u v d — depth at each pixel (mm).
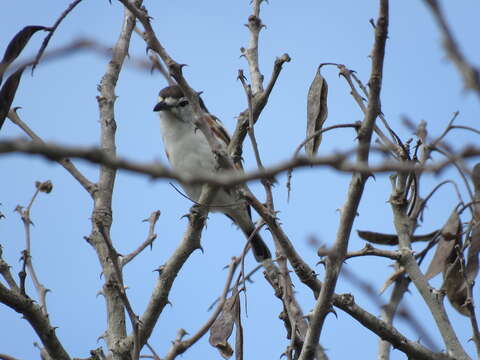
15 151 3496
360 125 7758
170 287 9617
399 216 9664
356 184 7223
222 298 7758
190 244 9680
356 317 8789
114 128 11109
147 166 3779
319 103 9031
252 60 10586
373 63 7184
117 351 9383
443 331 8734
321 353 8148
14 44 7094
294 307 8680
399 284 9531
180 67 6863
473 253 8625
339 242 7445
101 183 10695
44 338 9109
